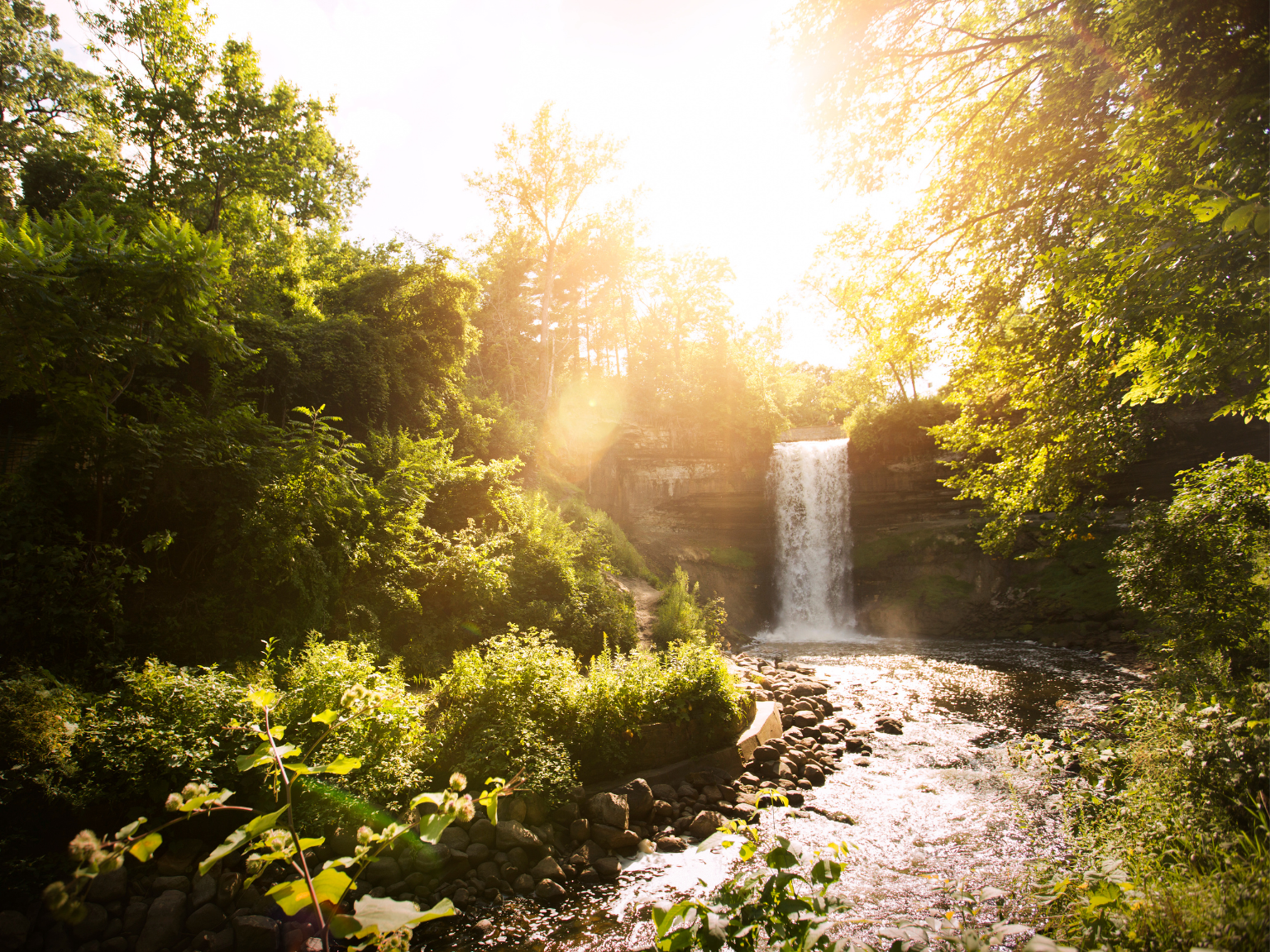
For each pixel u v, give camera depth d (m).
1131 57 6.82
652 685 11.10
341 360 19.30
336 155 29.91
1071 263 6.71
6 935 5.77
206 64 19.78
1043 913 4.59
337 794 7.32
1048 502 11.05
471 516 18.27
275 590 11.83
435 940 6.62
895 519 33.66
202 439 11.84
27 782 6.30
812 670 20.19
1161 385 6.83
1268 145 5.22
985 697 16.34
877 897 6.99
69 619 9.17
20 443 15.27
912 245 11.95
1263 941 2.79
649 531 34.88
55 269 8.83
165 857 6.68
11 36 22.45
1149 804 5.07
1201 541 10.06
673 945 2.55
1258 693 5.61
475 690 9.34
